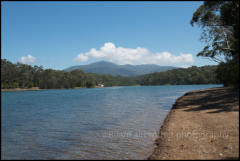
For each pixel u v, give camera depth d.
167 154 9.60
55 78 184.88
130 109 29.09
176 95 60.56
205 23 38.06
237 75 36.09
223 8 28.42
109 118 21.64
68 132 15.76
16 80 167.12
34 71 189.12
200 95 44.38
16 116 26.12
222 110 21.31
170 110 26.48
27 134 15.60
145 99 48.44
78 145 12.11
